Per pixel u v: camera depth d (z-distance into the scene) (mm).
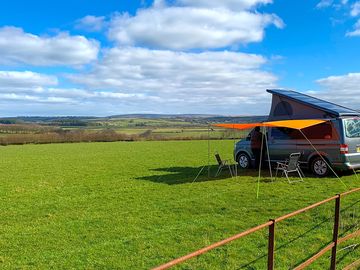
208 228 8336
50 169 20984
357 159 13766
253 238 7496
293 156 13367
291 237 7504
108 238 7840
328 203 9797
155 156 27500
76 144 48344
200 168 19250
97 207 10805
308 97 15812
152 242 7504
